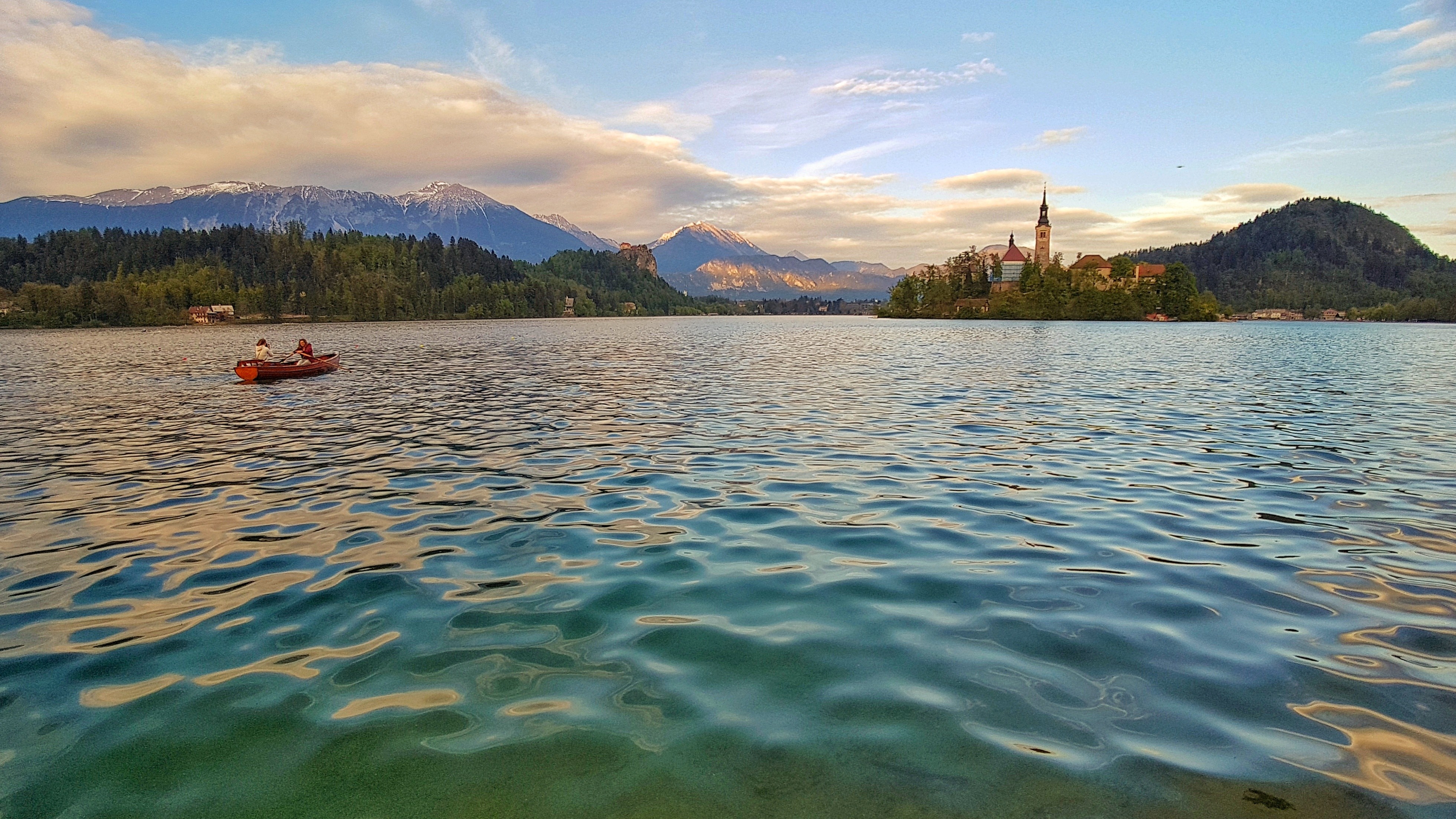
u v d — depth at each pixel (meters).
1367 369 41.97
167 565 9.36
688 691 5.85
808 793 4.60
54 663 6.59
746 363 47.12
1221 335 98.44
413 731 5.35
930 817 4.36
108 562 9.52
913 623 7.12
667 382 34.22
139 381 37.72
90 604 8.05
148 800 4.67
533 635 6.96
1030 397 27.30
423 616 7.45
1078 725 5.29
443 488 13.45
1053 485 13.24
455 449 17.44
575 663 6.36
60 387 34.81
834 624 7.11
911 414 22.77
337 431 20.56
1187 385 32.38
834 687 5.88
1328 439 18.17
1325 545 9.70
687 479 13.84
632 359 52.06
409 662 6.43
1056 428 19.86
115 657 6.69
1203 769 4.76
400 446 17.98
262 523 11.26
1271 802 4.42
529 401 27.30
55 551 10.04
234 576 8.85
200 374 42.19
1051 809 4.40
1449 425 20.69
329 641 6.93
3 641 7.10
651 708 5.60
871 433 19.14
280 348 70.00
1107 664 6.24
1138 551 9.45
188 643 6.97
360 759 5.03
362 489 13.52
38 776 4.94
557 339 91.00
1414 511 11.45
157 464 16.28
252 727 5.46
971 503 11.96
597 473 14.52
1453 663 6.25
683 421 21.69
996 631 6.94
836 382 33.56
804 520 10.91
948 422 21.03
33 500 13.06
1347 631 6.93
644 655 6.48
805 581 8.34
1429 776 4.66
